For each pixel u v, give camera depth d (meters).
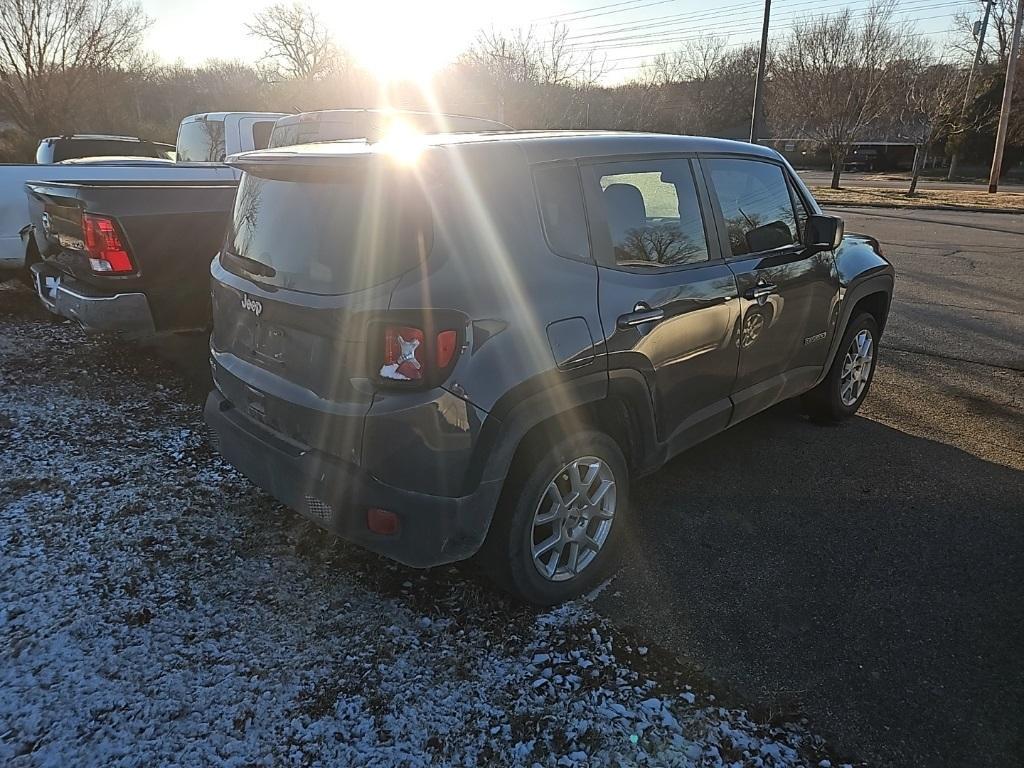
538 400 2.57
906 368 5.96
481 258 2.48
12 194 6.68
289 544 3.24
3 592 2.83
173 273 4.77
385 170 2.46
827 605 2.93
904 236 14.75
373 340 2.36
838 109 29.94
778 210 4.04
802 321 4.04
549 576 2.84
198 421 4.55
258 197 2.94
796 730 2.30
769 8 25.92
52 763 2.10
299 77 47.25
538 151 2.78
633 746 2.22
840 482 3.97
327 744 2.21
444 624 2.76
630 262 3.00
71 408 4.67
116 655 2.53
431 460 2.38
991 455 4.34
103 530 3.29
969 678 2.54
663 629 2.77
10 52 23.89
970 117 38.56
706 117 49.38
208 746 2.18
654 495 3.82
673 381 3.18
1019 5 26.38
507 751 2.20
